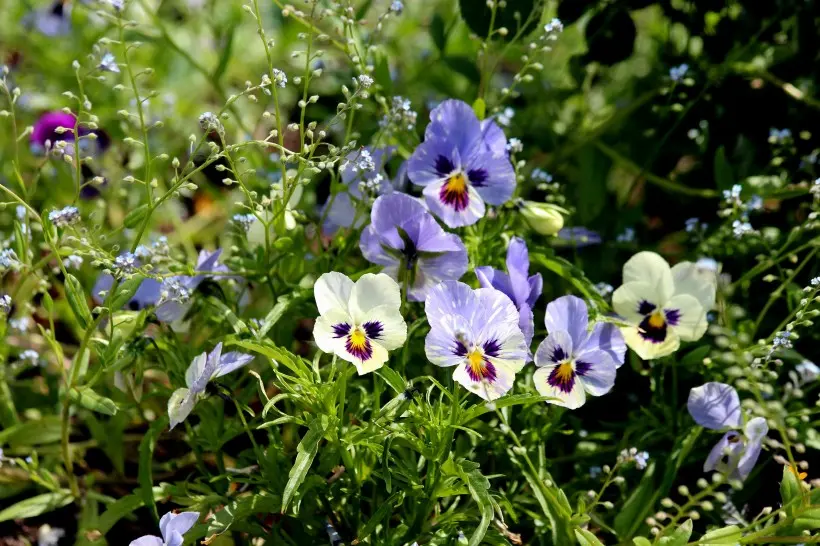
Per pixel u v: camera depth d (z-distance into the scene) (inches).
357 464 32.4
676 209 40.7
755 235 36.6
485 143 34.4
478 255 34.6
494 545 32.0
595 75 42.5
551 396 31.5
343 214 35.8
